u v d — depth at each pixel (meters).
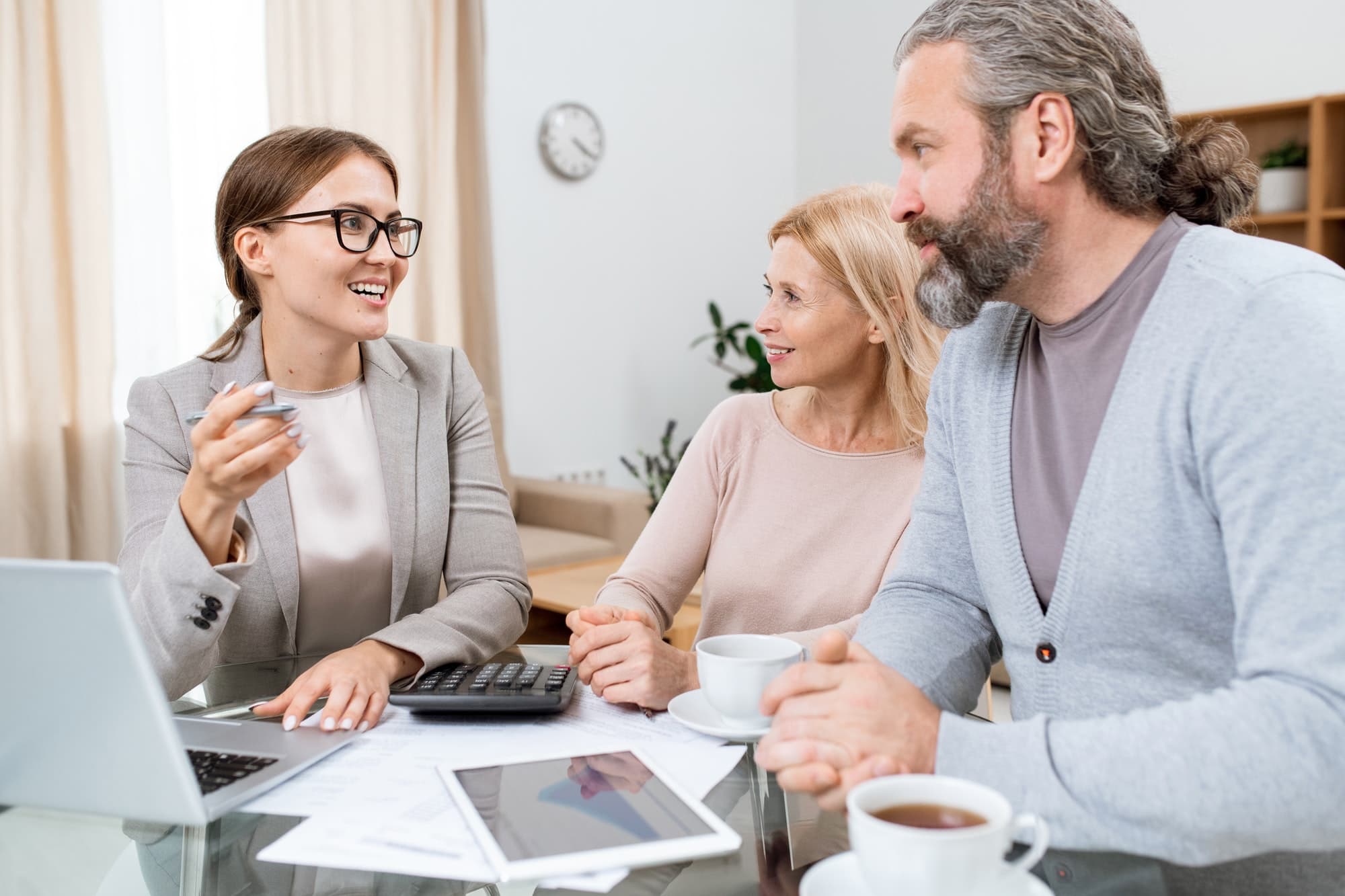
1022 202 0.89
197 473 1.01
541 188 4.61
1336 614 0.69
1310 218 4.01
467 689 1.03
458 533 1.48
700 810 0.78
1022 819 0.62
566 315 4.75
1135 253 0.92
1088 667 0.92
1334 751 0.66
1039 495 0.98
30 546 3.09
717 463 1.49
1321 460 0.71
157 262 3.38
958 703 1.00
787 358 1.39
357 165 1.33
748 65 5.46
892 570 1.22
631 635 1.08
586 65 4.72
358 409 1.47
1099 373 0.93
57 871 0.77
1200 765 0.68
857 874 0.66
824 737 0.76
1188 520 0.84
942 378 1.12
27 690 0.76
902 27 5.27
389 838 0.76
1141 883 0.74
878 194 1.37
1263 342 0.77
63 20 3.09
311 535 1.40
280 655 1.39
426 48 3.99
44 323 3.09
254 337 1.42
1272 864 0.80
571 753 0.91
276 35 3.60
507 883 0.72
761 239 5.61
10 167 3.02
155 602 1.04
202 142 3.50
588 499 3.94
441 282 4.11
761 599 1.42
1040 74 0.86
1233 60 4.34
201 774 0.86
